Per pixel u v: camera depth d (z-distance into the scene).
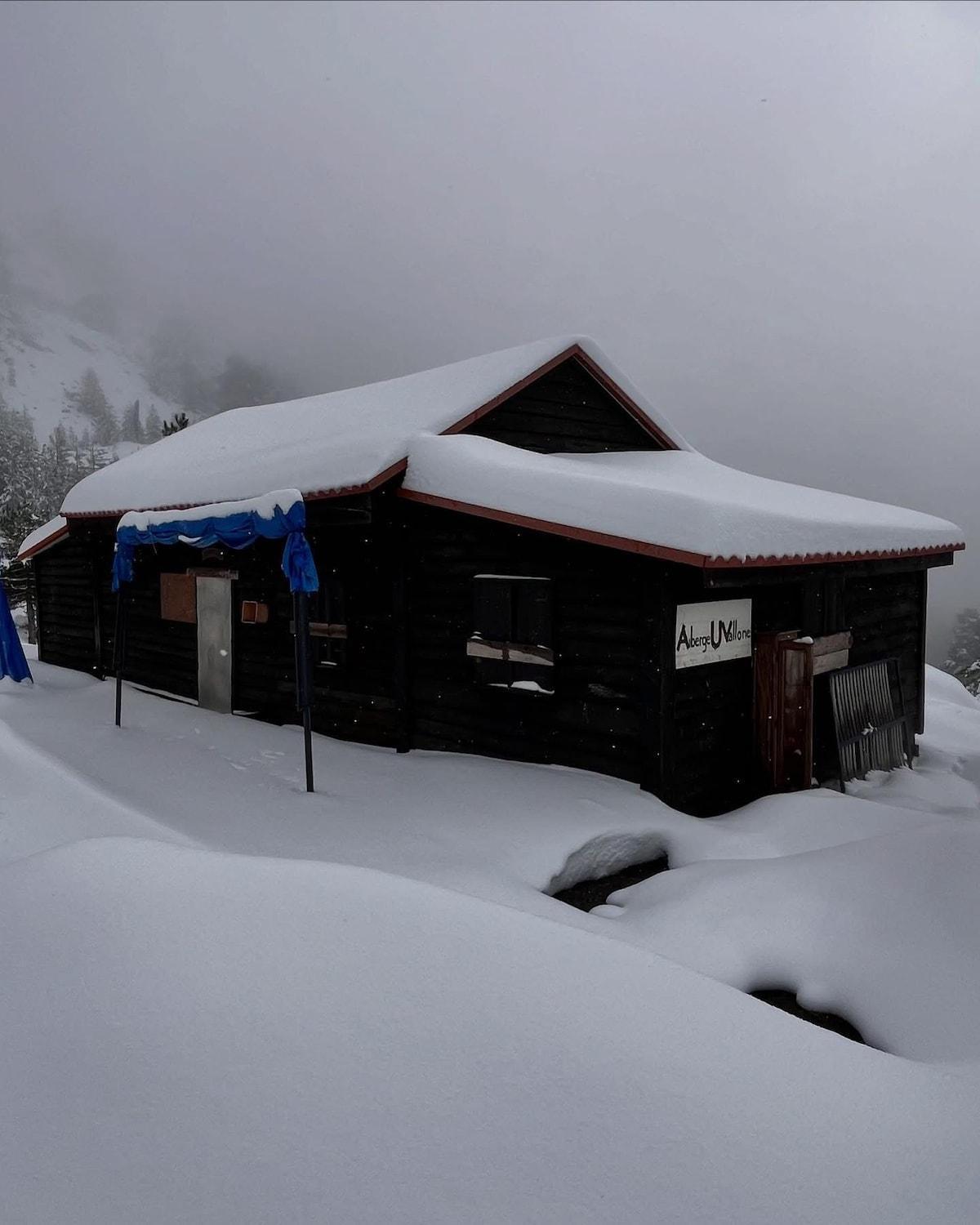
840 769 7.93
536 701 7.29
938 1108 2.49
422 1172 2.02
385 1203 1.92
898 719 9.09
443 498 7.23
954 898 4.04
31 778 5.62
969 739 10.73
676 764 6.55
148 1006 2.57
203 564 11.01
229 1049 2.40
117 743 8.22
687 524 5.85
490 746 7.66
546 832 5.59
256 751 8.23
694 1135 2.21
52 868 3.40
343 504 7.77
